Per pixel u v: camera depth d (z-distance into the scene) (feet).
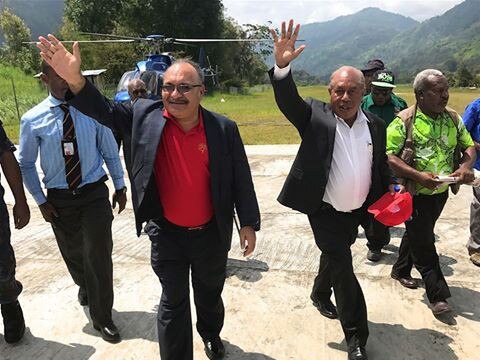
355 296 9.55
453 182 10.39
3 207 9.73
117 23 131.03
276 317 11.48
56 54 7.29
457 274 13.61
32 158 9.79
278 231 17.16
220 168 8.20
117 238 16.79
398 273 13.06
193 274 9.13
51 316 11.67
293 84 8.84
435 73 10.64
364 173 9.48
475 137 13.64
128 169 8.34
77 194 9.82
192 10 135.44
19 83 105.19
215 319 9.70
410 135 10.89
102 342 10.55
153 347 10.35
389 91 14.67
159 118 8.09
